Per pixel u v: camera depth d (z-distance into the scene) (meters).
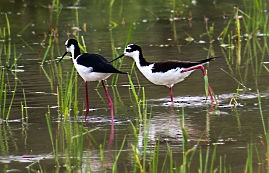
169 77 12.62
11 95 13.48
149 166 9.38
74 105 11.93
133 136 10.76
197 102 12.65
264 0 23.75
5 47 18.59
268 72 14.73
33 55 17.48
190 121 11.45
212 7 23.80
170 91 12.83
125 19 22.23
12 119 11.92
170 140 10.48
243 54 16.78
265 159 9.49
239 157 9.62
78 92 13.80
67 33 19.83
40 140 10.70
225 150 9.92
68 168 9.24
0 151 10.23
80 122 11.65
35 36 19.97
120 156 9.84
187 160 9.59
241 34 19.52
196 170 9.20
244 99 12.70
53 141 10.63
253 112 11.82
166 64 12.65
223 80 14.20
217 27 20.45
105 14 23.14
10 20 22.30
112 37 19.38
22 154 10.07
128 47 13.10
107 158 9.77
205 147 10.09
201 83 14.07
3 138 10.87
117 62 16.12
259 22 18.97
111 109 11.86
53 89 13.87
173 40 18.80
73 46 13.05
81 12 23.59
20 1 25.70
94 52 17.22
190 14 21.75
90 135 10.45
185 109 12.23
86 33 20.09
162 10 23.73
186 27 20.67
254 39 18.70
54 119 11.86
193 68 12.57
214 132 10.80
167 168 9.30
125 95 13.39
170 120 11.55
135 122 11.53
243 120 11.38
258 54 16.72
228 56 16.58
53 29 19.83
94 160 9.68
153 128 11.12
